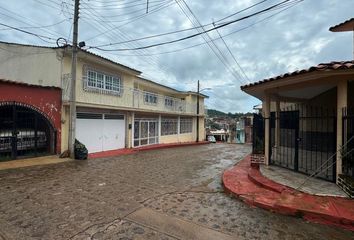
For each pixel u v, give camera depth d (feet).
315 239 13.07
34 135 36.45
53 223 14.39
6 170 28.35
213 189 23.02
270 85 25.62
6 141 33.30
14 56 42.91
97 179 25.63
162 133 74.33
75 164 34.17
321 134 35.27
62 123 40.04
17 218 15.03
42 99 36.88
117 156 44.47
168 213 16.43
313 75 20.16
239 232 13.78
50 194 19.90
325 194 18.52
